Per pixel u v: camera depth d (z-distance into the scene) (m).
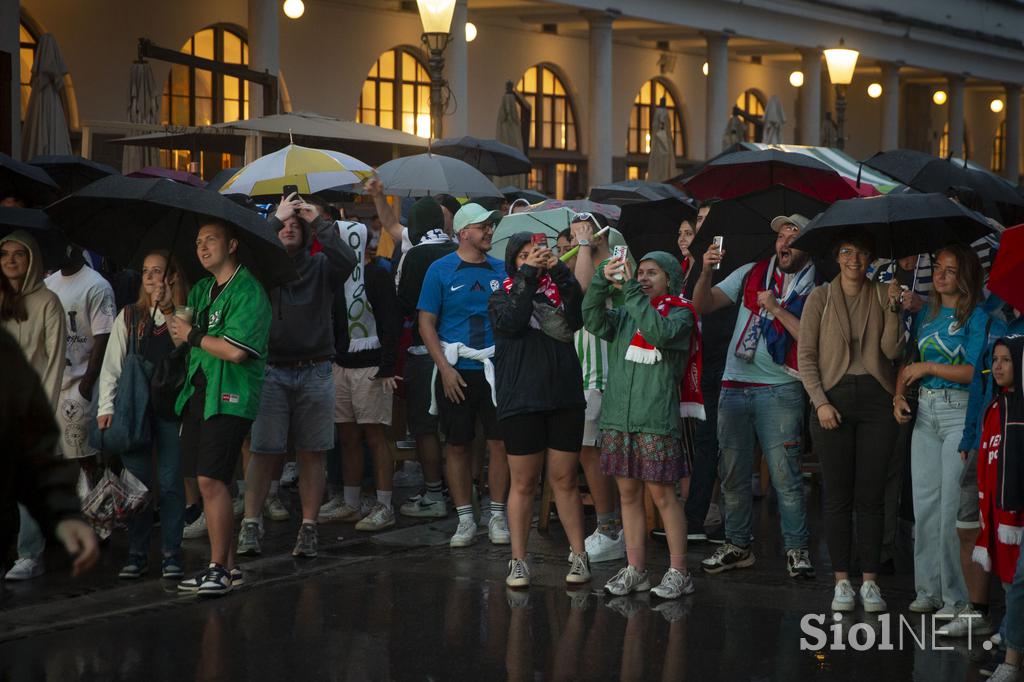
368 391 12.57
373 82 39.72
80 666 8.41
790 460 10.72
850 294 9.83
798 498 10.77
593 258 11.45
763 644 8.95
